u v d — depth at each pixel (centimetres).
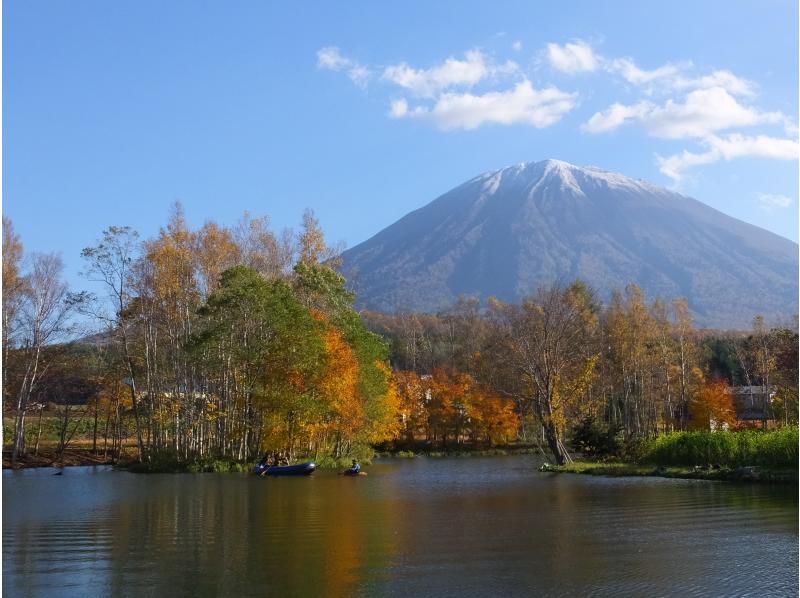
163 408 6022
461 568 1933
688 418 8694
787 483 3706
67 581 1858
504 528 2553
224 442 6012
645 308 9094
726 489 3547
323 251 6938
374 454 7706
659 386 8312
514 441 9769
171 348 6122
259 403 5706
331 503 3384
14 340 5862
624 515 2800
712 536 2325
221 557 2102
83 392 7588
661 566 1930
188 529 2614
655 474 4522
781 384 7450
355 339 6650
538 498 3453
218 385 6284
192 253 6019
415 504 3306
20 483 4656
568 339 6216
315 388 5862
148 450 6222
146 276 5866
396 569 1927
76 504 3422
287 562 2022
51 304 5941
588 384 6078
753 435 4356
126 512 3114
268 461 5653
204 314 5716
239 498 3650
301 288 6556
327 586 1769
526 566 1948
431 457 8462
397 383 9456
